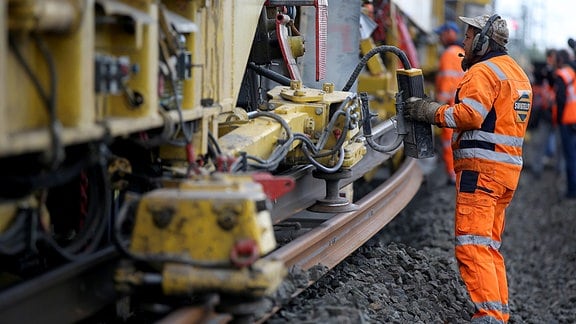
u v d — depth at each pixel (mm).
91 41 4543
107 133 4672
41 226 4980
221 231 4891
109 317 6418
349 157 8133
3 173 4898
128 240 5801
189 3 5766
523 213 17953
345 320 6000
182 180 5547
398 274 8617
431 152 7883
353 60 11141
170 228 4938
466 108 7293
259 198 4973
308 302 6598
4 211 4699
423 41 20516
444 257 10750
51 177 4551
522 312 10117
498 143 7438
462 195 7539
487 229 7480
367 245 9234
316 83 10227
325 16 8625
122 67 4871
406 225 13141
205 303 5402
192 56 5848
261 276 4840
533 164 23984
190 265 4902
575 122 19156
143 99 5113
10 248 4750
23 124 4383
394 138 14000
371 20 13602
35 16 4062
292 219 8234
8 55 4207
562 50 19109
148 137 5887
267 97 8336
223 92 6574
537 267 13156
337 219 7895
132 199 5215
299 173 8102
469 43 7758
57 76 4457
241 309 5129
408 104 7773
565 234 15523
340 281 7652
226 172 5781
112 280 5574
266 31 8516
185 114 5672
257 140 6707
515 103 7434
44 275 4855
